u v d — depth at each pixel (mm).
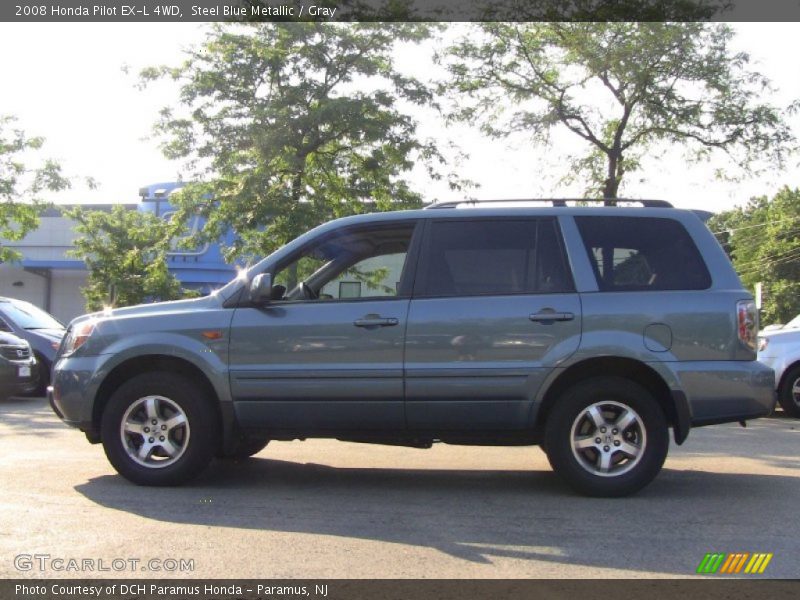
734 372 5785
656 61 18719
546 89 19797
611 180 19781
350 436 6117
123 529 5062
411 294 6070
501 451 8164
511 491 6223
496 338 5883
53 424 9961
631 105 19266
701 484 6492
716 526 5188
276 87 18844
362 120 18078
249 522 5262
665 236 6086
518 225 6168
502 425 5938
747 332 5859
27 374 12953
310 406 6039
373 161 18891
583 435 5914
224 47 18641
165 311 6344
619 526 5191
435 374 5898
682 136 19328
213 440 6219
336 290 6297
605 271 6004
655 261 6027
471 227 6203
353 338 5992
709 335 5820
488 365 5879
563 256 6039
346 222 6383
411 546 4758
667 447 5867
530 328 5871
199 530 5059
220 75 18562
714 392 5781
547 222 6152
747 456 7934
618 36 18688
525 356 5871
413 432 6035
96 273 25172
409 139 18797
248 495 6039
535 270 6043
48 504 5672
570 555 4594
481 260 6113
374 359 5969
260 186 18328
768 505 5758
